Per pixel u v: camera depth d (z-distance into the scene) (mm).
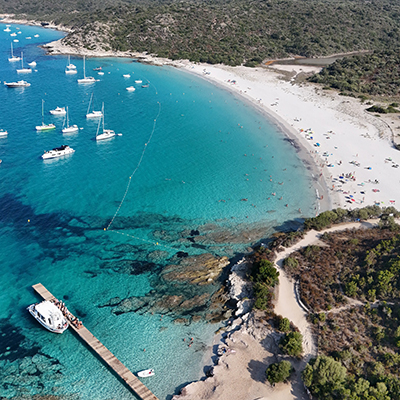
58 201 91500
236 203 95938
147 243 80312
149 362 56406
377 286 66250
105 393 51625
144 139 126438
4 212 85812
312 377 50969
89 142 121750
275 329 60375
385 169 114438
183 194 98062
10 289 66938
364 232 84625
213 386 52875
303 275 70875
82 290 67812
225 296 68500
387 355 54719
